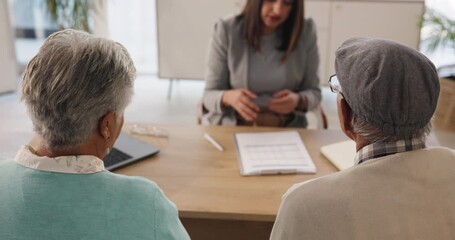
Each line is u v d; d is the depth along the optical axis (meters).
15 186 0.73
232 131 1.68
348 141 1.53
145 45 4.57
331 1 3.92
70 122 0.72
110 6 4.31
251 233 1.32
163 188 1.25
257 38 1.99
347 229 0.75
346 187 0.77
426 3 3.95
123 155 1.41
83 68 0.71
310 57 2.08
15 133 1.58
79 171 0.74
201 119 1.93
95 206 0.73
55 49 0.73
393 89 0.72
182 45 4.11
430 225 0.75
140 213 0.74
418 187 0.76
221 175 1.33
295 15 1.97
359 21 3.96
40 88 0.71
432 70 0.74
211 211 1.15
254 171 1.34
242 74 2.03
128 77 0.77
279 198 1.21
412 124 0.74
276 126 1.97
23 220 0.71
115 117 0.78
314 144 1.57
